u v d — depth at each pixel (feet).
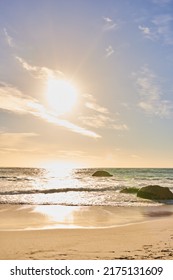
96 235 42.16
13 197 91.40
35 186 135.64
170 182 175.94
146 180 199.62
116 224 53.21
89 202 82.94
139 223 53.06
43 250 33.17
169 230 46.03
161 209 72.69
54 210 68.69
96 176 258.16
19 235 41.86
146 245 35.45
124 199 89.97
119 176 272.10
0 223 52.70
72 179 214.48
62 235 42.14
